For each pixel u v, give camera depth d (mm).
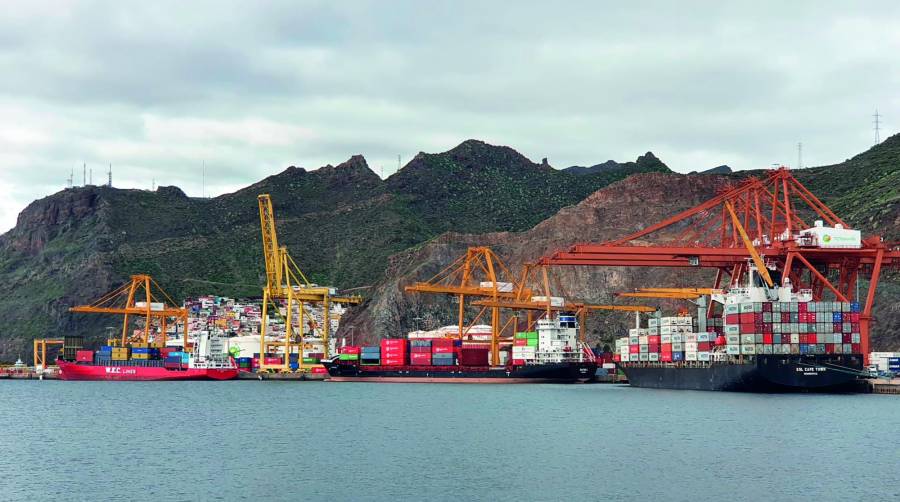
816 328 142625
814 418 115812
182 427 117312
